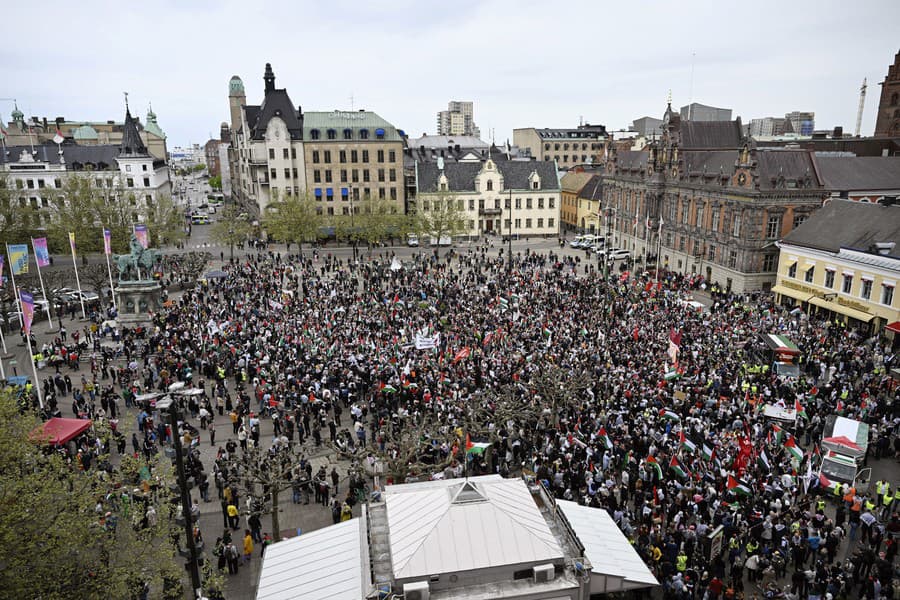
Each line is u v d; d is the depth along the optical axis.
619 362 45.12
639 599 23.11
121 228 93.25
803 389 41.22
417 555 16.30
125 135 120.38
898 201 66.19
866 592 23.48
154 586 24.17
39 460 22.81
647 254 89.88
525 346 48.62
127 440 38.41
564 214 143.62
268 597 17.16
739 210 75.75
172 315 59.09
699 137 96.12
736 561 24.89
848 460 31.47
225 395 41.69
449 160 143.62
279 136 115.12
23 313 42.41
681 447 31.08
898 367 47.53
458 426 33.97
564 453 31.81
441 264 89.62
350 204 119.44
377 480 28.77
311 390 40.06
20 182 114.44
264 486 31.48
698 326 54.75
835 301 62.16
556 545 17.03
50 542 19.98
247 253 103.94
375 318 57.66
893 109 127.31
